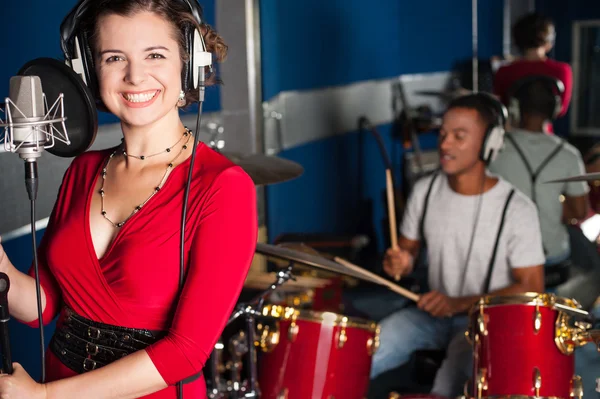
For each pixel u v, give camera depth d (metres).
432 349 2.77
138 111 1.30
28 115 1.19
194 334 1.25
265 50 3.61
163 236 1.29
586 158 4.38
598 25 6.47
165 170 1.34
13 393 1.19
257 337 2.25
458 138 2.55
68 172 1.44
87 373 1.24
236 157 2.29
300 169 2.21
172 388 1.34
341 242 3.49
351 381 2.20
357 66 4.82
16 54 2.27
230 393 2.24
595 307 3.37
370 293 4.09
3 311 1.21
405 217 2.82
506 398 1.96
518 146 3.30
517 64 4.61
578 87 6.62
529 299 2.00
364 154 4.95
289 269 2.06
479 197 2.60
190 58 1.32
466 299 2.50
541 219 3.25
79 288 1.34
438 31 5.81
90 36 1.31
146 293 1.29
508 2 6.51
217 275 1.26
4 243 2.18
